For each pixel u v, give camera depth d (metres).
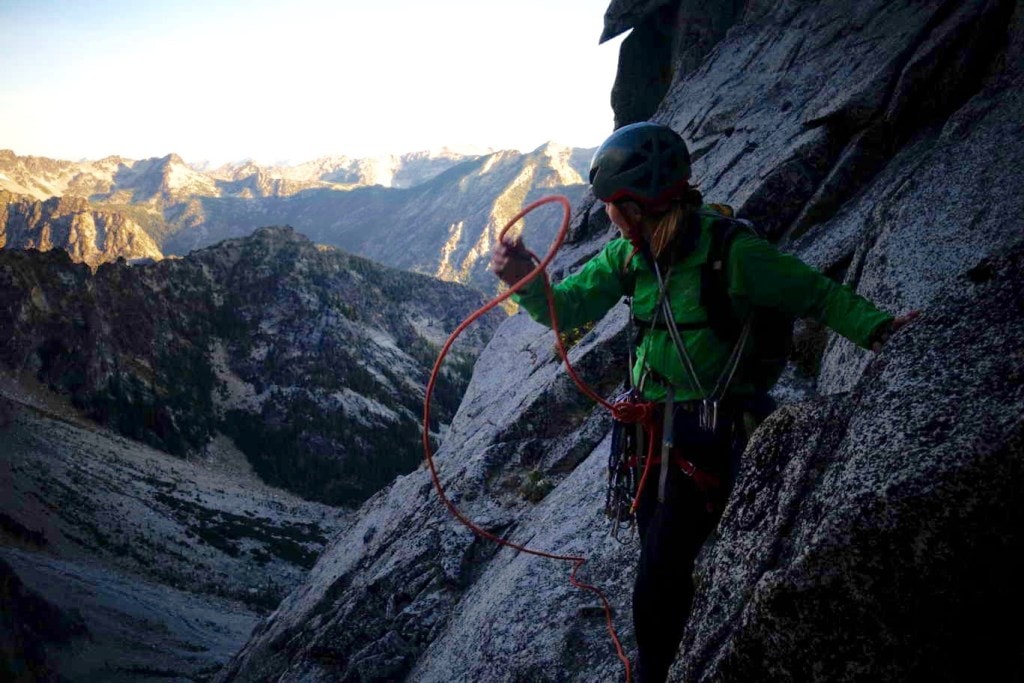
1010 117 5.99
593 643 4.91
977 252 5.05
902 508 1.88
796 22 14.66
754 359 2.80
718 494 2.74
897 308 5.19
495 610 6.07
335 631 8.68
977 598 1.85
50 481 144.12
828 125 9.73
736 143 12.41
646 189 2.75
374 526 12.09
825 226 8.82
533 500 8.24
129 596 100.88
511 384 12.75
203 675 79.12
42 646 70.12
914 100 8.93
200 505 163.75
